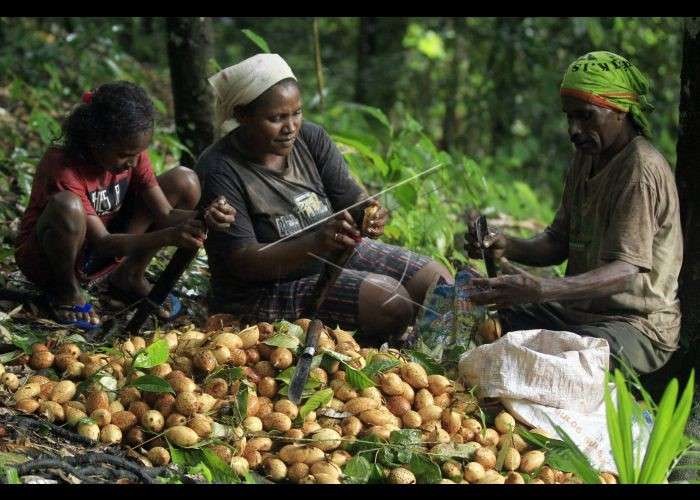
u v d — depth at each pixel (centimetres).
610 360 498
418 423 462
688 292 543
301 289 552
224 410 452
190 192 561
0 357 486
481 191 934
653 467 403
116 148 503
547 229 570
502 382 471
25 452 411
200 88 742
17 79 892
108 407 450
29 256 542
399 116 1364
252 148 540
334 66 1485
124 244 512
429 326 526
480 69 1332
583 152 520
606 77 498
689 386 394
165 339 494
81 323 543
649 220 499
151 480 407
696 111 540
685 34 545
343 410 462
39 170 532
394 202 709
